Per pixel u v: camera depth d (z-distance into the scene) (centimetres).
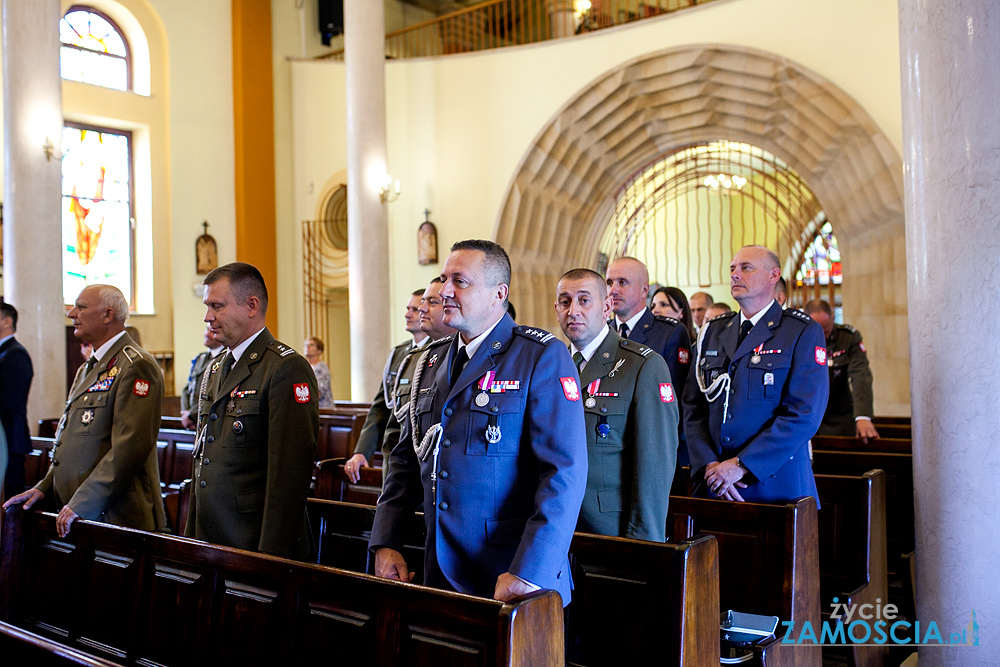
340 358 1293
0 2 929
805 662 303
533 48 1108
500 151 1124
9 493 491
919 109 312
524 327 238
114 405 351
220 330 324
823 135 969
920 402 315
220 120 1215
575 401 226
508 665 187
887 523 443
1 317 501
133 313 1122
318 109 1245
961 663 299
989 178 296
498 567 223
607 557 265
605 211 1202
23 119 850
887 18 895
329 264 1230
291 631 243
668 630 245
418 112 1174
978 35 298
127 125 1133
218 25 1219
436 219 1159
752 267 358
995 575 296
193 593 268
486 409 227
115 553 295
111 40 1130
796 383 343
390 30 1409
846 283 993
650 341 412
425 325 380
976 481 298
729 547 321
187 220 1174
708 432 364
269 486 305
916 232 316
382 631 224
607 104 1079
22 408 499
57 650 211
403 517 253
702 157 1170
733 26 983
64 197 1073
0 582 319
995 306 296
